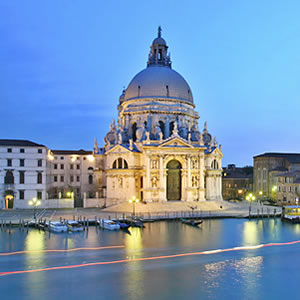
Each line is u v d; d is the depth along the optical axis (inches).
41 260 2071.9
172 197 4252.0
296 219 3383.4
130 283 1700.3
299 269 1926.7
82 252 2242.9
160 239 2613.2
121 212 3826.3
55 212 3841.0
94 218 3408.0
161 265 1982.0
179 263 2022.6
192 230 2974.9
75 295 1555.1
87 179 5374.0
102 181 4712.1
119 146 4256.9
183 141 4195.4
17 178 4079.7
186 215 3654.0
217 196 4628.4
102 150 4881.9
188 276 1801.2
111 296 1544.0
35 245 2418.8
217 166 4712.1
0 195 4033.0
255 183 5639.8
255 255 2202.3
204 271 1882.4
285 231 2960.1
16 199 4057.6
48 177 4564.5
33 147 4131.4
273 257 2156.7
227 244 2476.6
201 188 4264.3
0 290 1615.4
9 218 3403.1
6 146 4062.5
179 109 4608.8
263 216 3754.9
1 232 2874.0
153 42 5024.6
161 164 4121.6
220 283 1708.9
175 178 4279.0
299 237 2719.0
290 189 4766.2
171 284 1690.5
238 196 6166.3
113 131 4805.6
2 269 1909.4
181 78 4835.1
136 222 3144.7
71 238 2640.3
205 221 3472.0
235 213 3853.3
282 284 1701.5
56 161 5315.0
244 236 2743.6
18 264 1996.8
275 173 5231.3
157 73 4692.4
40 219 3223.4
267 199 5187.0
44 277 1782.7
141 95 4623.5
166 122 4503.0
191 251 2279.8
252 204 4680.1
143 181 4128.9
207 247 2385.6
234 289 1636.3
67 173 5339.6
